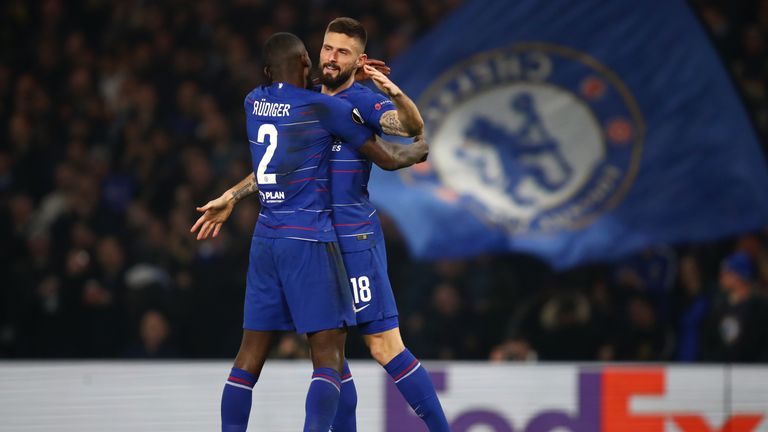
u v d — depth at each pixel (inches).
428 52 1098.1
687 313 1138.7
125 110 1515.7
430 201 1090.1
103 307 1241.4
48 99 1577.3
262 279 575.2
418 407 601.6
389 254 1266.0
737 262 1045.2
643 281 1228.5
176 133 1473.9
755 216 1067.3
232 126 1469.0
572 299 1159.0
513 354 1047.0
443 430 602.9
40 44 1644.9
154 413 745.0
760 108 1318.9
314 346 568.1
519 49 1090.1
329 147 564.7
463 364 781.9
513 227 1083.9
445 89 1096.2
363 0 1562.5
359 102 556.7
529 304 1182.9
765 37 1445.6
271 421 758.5
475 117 1091.9
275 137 557.6
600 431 784.9
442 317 1174.3
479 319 1182.9
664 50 1077.1
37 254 1304.1
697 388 792.3
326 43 566.3
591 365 792.9
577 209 1078.4
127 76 1569.9
